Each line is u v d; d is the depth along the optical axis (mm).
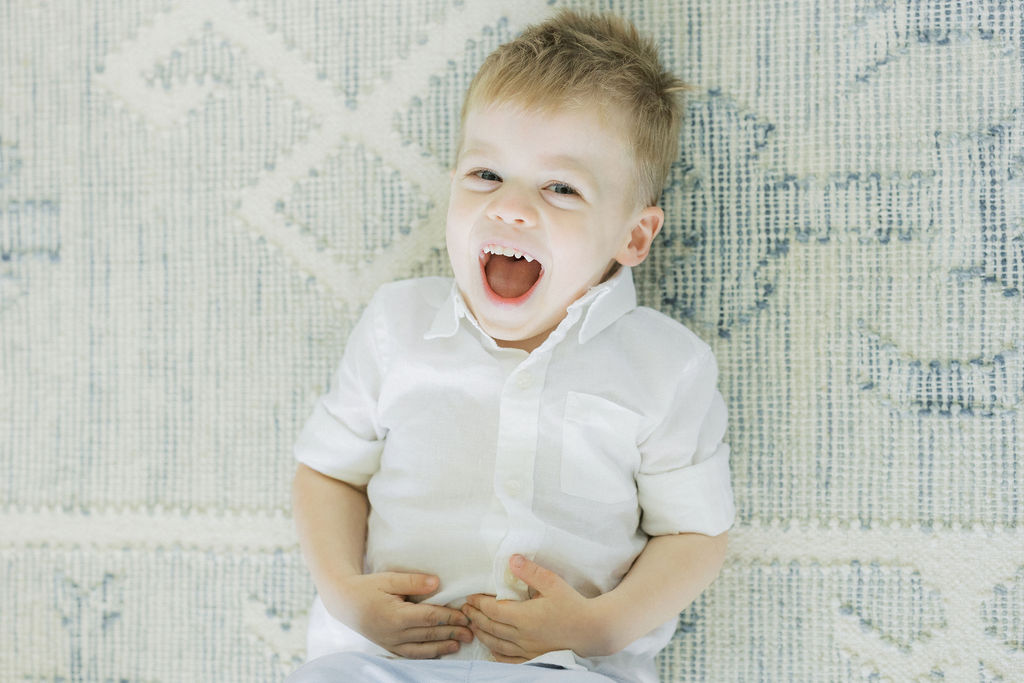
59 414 1039
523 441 794
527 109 777
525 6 986
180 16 1032
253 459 1008
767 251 947
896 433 928
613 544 819
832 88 942
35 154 1047
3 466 1044
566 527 800
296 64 1016
